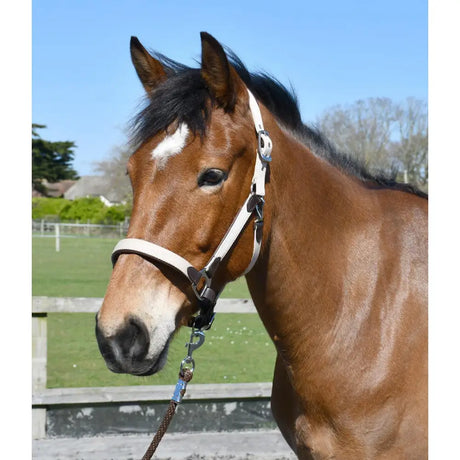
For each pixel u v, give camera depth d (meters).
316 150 2.08
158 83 1.89
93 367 5.60
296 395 1.91
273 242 1.80
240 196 1.66
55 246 22.06
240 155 1.64
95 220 33.88
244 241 1.68
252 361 5.96
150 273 1.54
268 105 1.97
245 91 1.73
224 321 8.57
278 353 2.04
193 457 3.38
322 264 1.87
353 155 2.24
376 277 1.90
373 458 1.79
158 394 3.68
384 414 1.79
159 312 1.55
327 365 1.84
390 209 2.03
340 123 23.31
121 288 1.53
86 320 8.22
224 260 1.66
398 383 1.79
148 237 1.55
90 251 20.30
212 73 1.64
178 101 1.61
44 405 3.56
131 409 3.67
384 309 1.86
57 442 3.51
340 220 1.93
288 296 1.84
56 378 5.17
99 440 3.56
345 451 1.82
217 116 1.64
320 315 1.85
